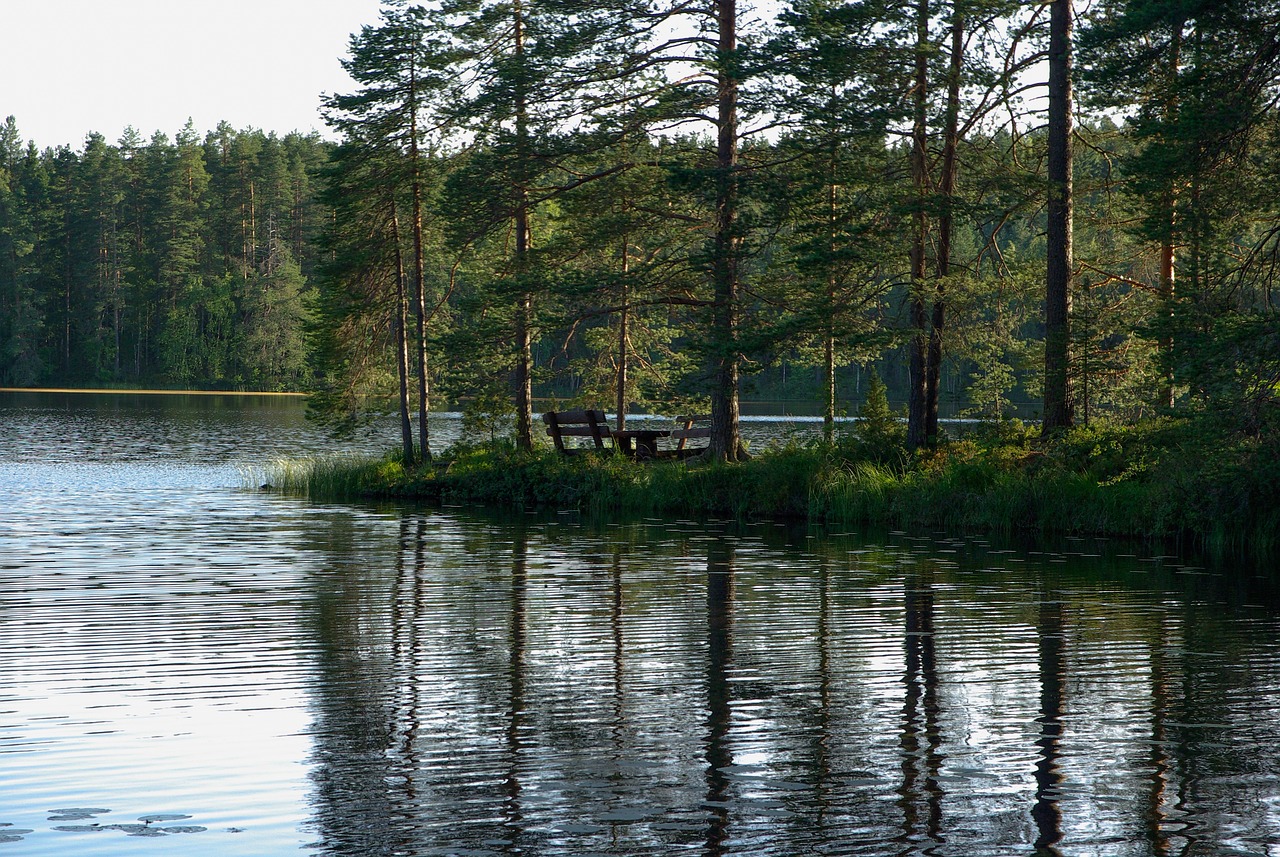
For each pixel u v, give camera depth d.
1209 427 22.17
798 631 15.02
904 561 21.64
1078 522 26.31
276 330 126.56
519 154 36.50
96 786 9.16
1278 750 10.14
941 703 11.59
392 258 43.31
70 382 138.12
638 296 37.12
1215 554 22.80
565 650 13.87
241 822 8.47
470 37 39.69
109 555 22.22
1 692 11.80
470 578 19.42
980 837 8.27
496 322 37.94
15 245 136.62
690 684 12.30
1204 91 22.83
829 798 8.99
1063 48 29.12
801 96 30.56
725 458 34.62
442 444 59.88
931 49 28.69
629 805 8.84
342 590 18.11
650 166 36.28
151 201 141.25
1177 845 8.14
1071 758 9.93
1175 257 33.91
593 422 37.81
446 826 8.41
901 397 103.62
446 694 11.86
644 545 24.14
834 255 29.42
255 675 12.57
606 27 34.34
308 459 43.28
